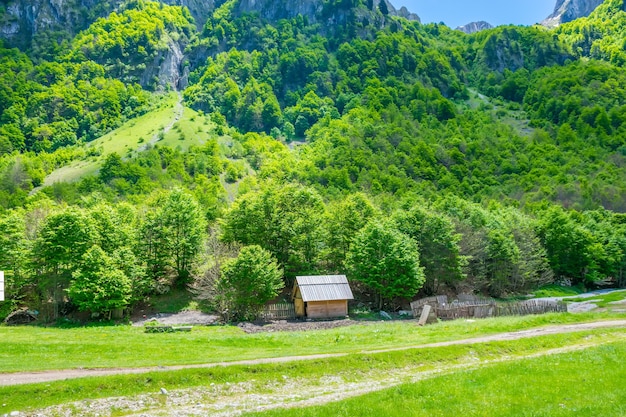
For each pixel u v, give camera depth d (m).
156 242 77.00
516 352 34.41
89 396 24.22
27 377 27.06
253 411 21.77
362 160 184.12
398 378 28.42
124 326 59.31
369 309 72.75
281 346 41.38
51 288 67.44
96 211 78.06
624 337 38.50
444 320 58.00
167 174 189.62
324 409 20.69
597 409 18.98
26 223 83.75
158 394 25.09
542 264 94.94
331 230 84.31
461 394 21.81
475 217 100.69
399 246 71.31
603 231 113.19
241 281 63.28
